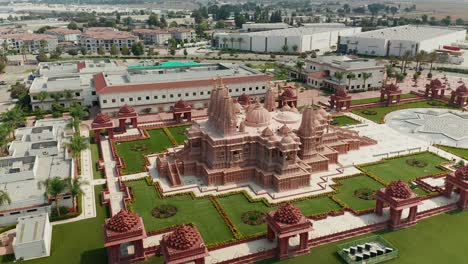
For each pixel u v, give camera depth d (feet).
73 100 458.09
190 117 421.59
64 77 513.04
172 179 280.72
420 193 273.13
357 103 483.92
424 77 638.53
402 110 465.47
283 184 271.49
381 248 212.02
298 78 616.80
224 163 282.77
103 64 590.14
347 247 212.23
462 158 329.72
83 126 403.75
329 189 277.85
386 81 587.27
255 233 226.99
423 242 220.64
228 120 277.85
